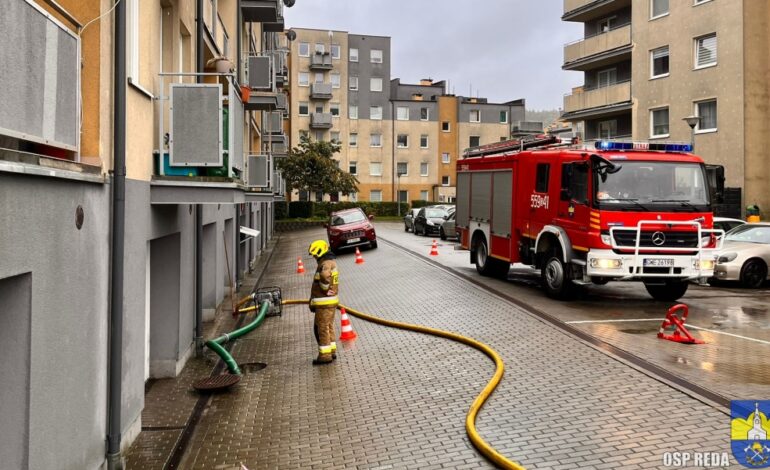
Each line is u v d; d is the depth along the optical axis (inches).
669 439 226.1
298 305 589.6
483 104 2711.6
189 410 297.6
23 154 155.8
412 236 1369.3
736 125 1041.5
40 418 168.7
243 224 800.3
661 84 1189.7
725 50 1059.9
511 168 586.9
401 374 339.0
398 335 431.8
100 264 218.1
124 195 231.5
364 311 523.5
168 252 352.2
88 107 218.1
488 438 238.7
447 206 1438.2
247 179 576.7
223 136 302.0
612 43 1316.4
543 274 525.7
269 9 810.8
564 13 1464.1
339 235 1024.9
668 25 1173.1
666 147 490.0
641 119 1238.9
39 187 167.2
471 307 493.7
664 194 462.3
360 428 265.3
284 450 247.3
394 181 2628.0
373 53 2615.7
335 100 2568.9
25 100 156.8
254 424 278.5
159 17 337.4
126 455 244.2
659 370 303.3
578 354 341.1
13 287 162.6
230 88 299.3
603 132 1417.3
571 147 508.1
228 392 327.0
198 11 411.8
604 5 1349.7
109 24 227.3
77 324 195.8
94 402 212.2
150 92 287.1
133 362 257.3
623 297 530.3
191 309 395.9
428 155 2664.9
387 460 229.9
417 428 258.2
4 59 145.1
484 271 650.2
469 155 703.7
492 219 628.4
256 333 472.7
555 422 248.8
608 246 454.0
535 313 450.6
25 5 155.6
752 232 642.8
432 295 565.9
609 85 1386.6
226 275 641.6
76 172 188.7
